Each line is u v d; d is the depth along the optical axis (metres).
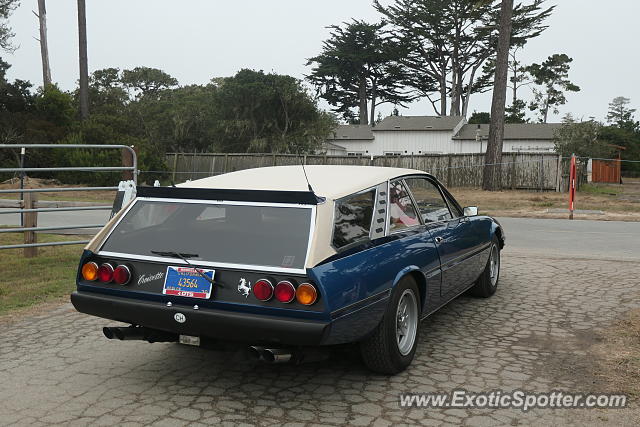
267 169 5.27
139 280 4.01
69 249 10.48
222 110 47.53
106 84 77.00
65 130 33.97
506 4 25.97
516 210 18.67
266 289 3.60
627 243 11.16
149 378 4.43
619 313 6.05
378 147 50.25
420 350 4.98
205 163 33.19
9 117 32.47
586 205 20.05
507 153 27.09
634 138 58.50
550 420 3.67
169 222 4.25
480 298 6.79
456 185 28.94
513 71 80.56
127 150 8.91
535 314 6.07
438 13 57.97
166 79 78.44
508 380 4.30
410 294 4.62
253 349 3.73
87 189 8.55
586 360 4.69
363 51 67.31
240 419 3.71
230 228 4.03
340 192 4.16
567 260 9.13
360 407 3.88
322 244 3.74
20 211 8.34
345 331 3.77
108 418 3.72
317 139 47.19
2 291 7.14
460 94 63.75
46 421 3.68
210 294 3.77
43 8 36.47
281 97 46.62
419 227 5.02
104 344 5.25
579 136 40.03
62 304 6.65
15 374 4.50
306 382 4.33
